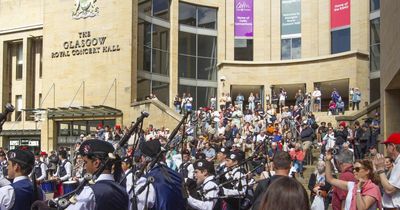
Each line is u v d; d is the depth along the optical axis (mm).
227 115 29625
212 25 42688
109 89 34812
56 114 35750
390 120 19859
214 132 27750
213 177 7887
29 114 41344
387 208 7684
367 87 37094
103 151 4969
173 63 39750
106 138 26969
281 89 38250
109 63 35031
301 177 20109
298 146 20422
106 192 4664
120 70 34625
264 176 9633
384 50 19797
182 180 6418
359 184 6879
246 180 8742
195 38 41750
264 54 42062
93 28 35781
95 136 27594
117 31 34906
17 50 43000
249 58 42375
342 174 7707
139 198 6020
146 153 6422
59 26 37000
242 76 41531
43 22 37844
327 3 40094
